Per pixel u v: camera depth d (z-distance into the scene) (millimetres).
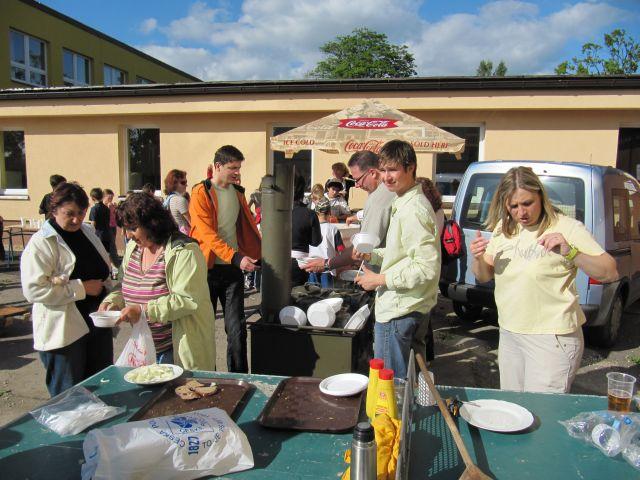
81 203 2777
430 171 8742
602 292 4480
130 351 2533
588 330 4910
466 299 4949
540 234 2416
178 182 6824
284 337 3104
